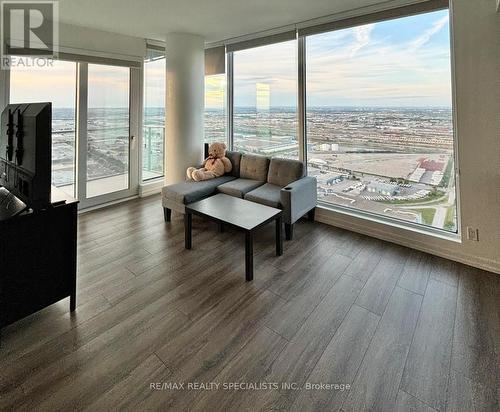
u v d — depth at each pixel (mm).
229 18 3555
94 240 3248
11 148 2055
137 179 4855
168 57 4203
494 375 1559
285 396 1456
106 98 4293
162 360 1662
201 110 4402
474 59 2504
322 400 1436
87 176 4207
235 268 2695
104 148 4367
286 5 3170
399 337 1842
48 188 1823
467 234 2723
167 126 4355
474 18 2465
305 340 1821
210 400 1433
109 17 3520
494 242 2590
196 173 3973
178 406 1398
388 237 3273
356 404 1416
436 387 1498
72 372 1568
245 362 1656
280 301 2211
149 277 2527
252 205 3078
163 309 2107
